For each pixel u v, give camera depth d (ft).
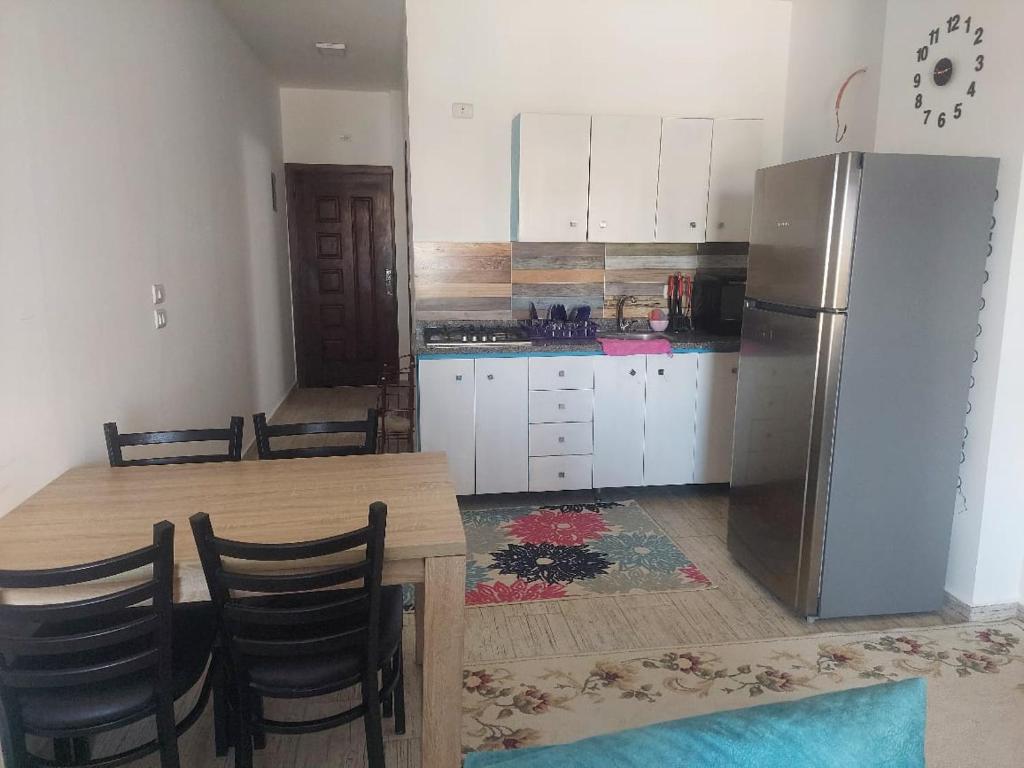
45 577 4.62
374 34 15.38
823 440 8.55
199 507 6.30
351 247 22.29
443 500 6.48
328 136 21.57
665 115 13.69
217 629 5.69
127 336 9.05
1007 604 9.33
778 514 9.44
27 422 6.75
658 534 11.89
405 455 7.80
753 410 10.00
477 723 7.22
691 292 14.39
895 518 8.98
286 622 5.27
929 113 9.39
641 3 13.23
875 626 9.16
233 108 14.96
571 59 13.23
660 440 13.07
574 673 8.07
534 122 12.18
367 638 5.56
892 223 8.18
